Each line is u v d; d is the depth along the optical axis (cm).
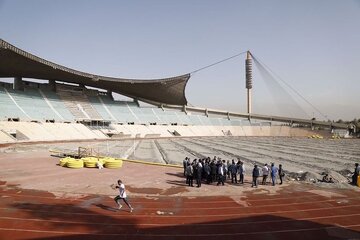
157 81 8406
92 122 7394
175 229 1145
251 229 1159
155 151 4278
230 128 11175
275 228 1173
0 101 5756
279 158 3778
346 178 2252
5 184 1831
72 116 7050
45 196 1563
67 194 1614
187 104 11200
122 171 2409
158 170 2495
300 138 9881
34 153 3494
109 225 1170
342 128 11512
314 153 4628
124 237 1061
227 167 2122
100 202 1477
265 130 11700
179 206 1441
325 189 1845
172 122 9825
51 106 6919
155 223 1203
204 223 1215
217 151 4528
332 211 1393
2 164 2636
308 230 1155
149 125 8781
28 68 5925
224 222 1230
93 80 7462
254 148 5312
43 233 1080
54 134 5528
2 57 4994
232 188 1839
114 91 9444
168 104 10994
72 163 2491
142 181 2012
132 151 4150
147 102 10538
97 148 4369
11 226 1139
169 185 1902
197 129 10038
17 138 4756
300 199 1597
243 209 1409
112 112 8519
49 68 5953
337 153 4694
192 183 1898
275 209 1416
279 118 12344
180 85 9238
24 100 6400
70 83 8169
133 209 1377
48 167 2500
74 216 1262
